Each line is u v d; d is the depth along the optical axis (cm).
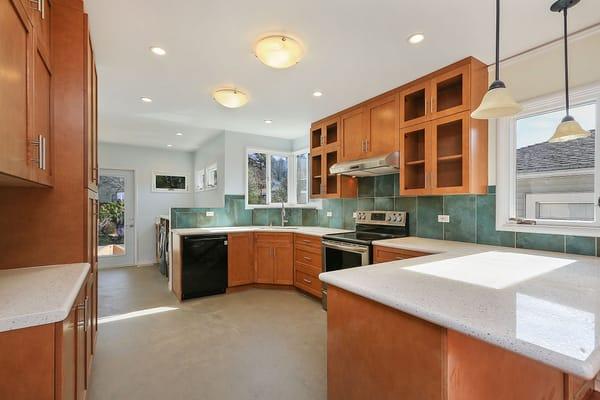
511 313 91
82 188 170
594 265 161
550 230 212
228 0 167
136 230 580
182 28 194
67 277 140
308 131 468
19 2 107
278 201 512
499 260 174
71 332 122
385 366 115
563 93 207
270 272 407
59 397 101
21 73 110
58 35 165
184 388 190
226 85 287
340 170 335
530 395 127
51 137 159
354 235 328
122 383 194
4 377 95
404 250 247
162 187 612
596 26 189
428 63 242
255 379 200
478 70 238
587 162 204
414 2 169
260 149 492
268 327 283
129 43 212
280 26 192
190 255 366
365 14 180
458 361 97
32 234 161
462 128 237
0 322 92
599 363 65
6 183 138
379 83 281
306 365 217
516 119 238
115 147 567
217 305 345
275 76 267
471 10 175
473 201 259
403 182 284
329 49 220
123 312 322
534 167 229
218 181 490
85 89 171
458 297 106
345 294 134
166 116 390
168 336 263
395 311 111
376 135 314
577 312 92
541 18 182
